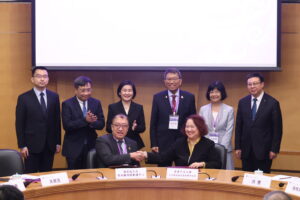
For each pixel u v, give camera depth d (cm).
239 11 617
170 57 624
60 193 339
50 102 525
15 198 199
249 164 526
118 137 422
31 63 646
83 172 383
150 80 650
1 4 646
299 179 367
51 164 534
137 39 624
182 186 355
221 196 349
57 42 622
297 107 639
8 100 651
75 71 644
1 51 649
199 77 647
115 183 354
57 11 620
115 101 651
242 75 642
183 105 529
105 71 641
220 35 619
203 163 409
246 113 521
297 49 635
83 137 521
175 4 621
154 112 536
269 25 614
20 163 408
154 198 358
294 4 633
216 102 536
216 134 529
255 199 337
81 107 523
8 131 652
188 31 621
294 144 642
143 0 622
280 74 640
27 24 648
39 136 518
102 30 623
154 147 526
